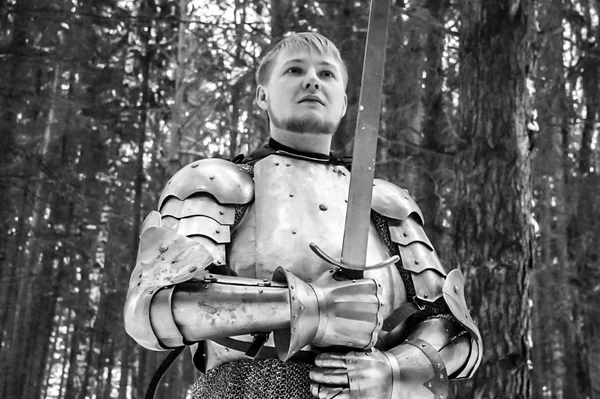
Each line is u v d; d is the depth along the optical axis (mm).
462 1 7133
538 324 11211
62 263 10695
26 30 11086
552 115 11516
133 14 11398
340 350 2193
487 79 6750
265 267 2273
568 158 11586
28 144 10875
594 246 11359
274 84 2602
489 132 6625
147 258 2215
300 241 2307
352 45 10336
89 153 11000
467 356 2400
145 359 10352
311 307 2109
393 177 10578
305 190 2432
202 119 11164
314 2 10695
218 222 2324
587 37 11672
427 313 2469
